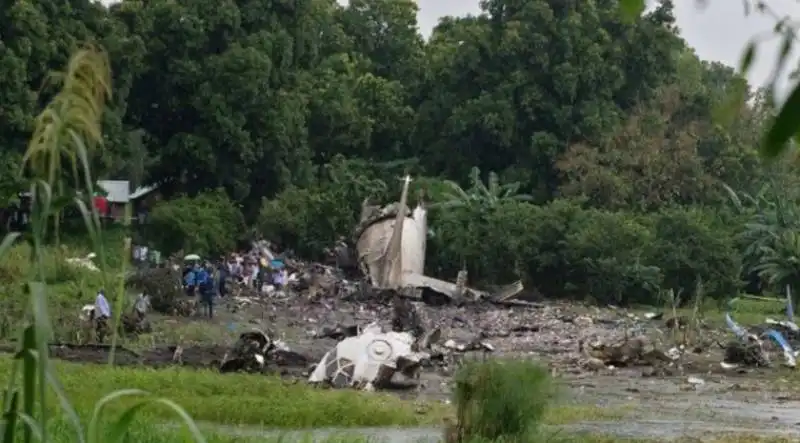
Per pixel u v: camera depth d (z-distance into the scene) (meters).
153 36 190.75
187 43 189.62
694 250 173.62
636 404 71.06
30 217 13.89
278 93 195.88
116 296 16.55
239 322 122.44
